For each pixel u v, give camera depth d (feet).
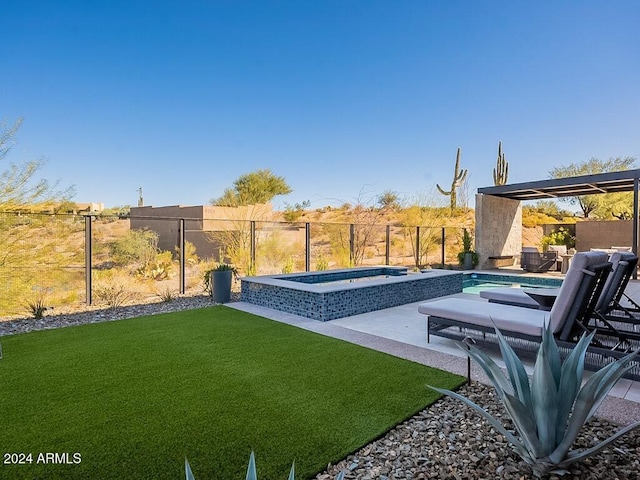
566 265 44.86
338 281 35.35
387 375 12.64
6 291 23.76
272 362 13.96
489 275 41.81
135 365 13.56
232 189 65.21
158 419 9.55
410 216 56.08
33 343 16.39
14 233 25.26
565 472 7.22
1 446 8.35
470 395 11.12
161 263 37.86
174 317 21.75
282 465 7.66
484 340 14.74
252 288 26.32
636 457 7.84
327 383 11.93
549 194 51.44
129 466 7.64
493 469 7.51
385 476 7.36
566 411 7.31
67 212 27.94
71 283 27.73
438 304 16.79
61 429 9.06
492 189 48.88
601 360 12.44
